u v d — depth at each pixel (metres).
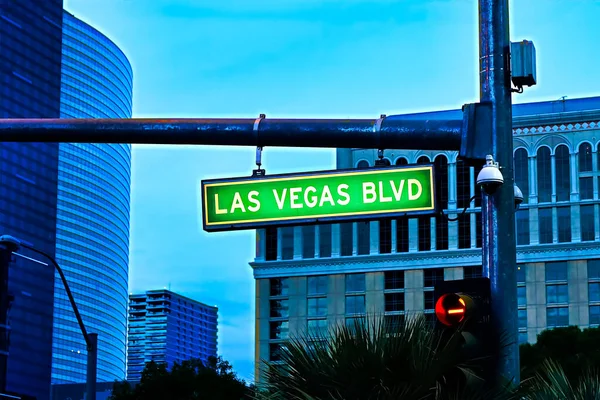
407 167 9.77
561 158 137.00
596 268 132.12
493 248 9.59
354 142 10.08
